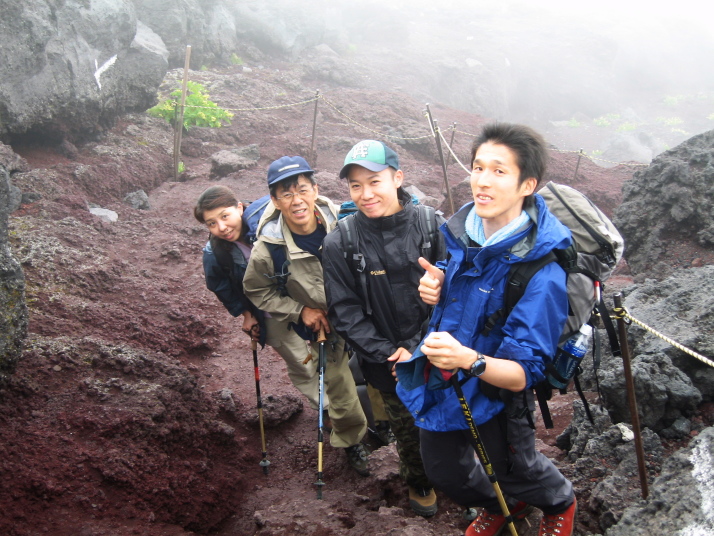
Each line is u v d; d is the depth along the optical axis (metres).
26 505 3.39
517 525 3.39
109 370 4.77
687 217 6.31
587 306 2.54
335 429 4.54
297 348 4.88
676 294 4.62
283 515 3.81
